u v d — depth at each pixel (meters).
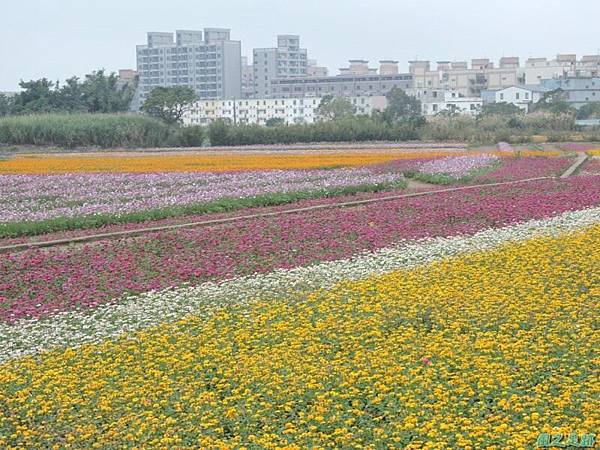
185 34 152.25
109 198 27.66
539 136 67.88
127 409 9.80
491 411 9.36
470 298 13.55
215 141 64.94
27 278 16.48
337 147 59.59
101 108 86.12
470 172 34.22
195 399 9.90
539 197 25.72
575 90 122.75
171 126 68.38
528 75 144.88
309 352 11.34
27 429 9.55
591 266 15.46
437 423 8.91
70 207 25.30
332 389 10.02
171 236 20.16
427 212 23.23
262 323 12.84
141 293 15.13
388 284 14.75
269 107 126.44
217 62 145.12
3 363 11.76
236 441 8.95
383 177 31.59
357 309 13.33
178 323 13.07
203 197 26.41
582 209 23.12
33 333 13.07
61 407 9.96
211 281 15.96
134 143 62.59
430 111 123.44
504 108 96.19
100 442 9.05
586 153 48.31
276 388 10.04
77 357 11.78
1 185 31.59
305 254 18.08
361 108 123.25
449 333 12.06
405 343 11.57
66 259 18.05
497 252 17.22
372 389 9.91
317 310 13.44
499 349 11.06
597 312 12.69
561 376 10.03
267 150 56.78
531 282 14.45
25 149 59.56
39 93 86.25
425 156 46.25
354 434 8.87
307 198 27.58
